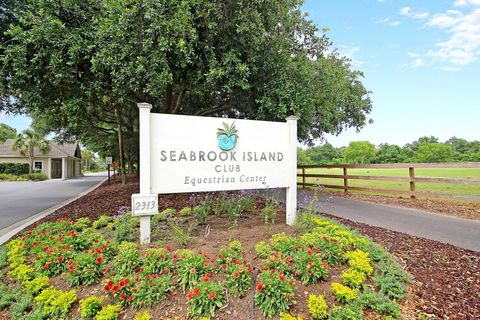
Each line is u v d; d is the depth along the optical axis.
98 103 8.49
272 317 2.36
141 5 5.20
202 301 2.41
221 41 6.33
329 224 4.32
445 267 3.35
